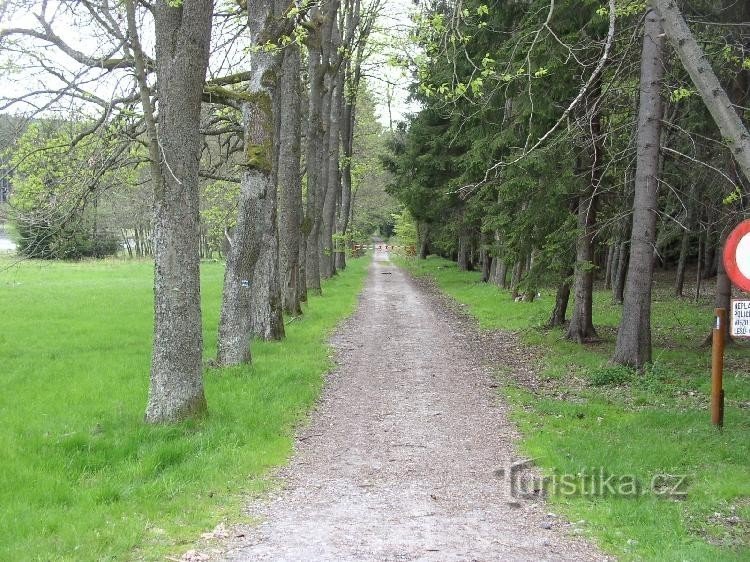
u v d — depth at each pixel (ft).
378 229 301.02
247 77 38.11
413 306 78.79
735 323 23.62
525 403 33.24
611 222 43.32
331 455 25.08
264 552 16.35
